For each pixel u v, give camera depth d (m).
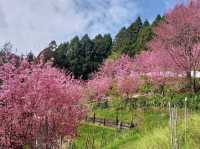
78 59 104.44
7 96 20.75
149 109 45.09
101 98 58.62
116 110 50.66
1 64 22.39
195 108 39.53
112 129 38.47
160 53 54.91
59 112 22.48
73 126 23.53
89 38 113.25
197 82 51.97
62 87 22.83
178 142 16.20
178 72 53.34
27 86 21.09
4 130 20.41
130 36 107.69
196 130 17.72
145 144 19.02
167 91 51.72
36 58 23.38
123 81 56.44
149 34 94.75
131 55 97.44
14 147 20.69
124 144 22.81
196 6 52.12
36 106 21.00
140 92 56.72
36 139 20.81
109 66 71.06
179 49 51.88
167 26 52.75
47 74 21.83
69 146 26.36
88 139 30.69
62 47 110.88
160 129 20.75
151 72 59.34
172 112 16.16
